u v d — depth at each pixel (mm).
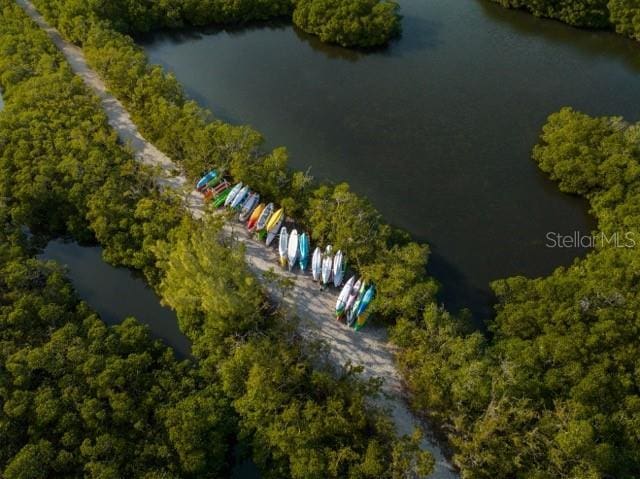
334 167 92938
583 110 104062
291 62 116438
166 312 73438
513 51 118625
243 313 63812
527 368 61188
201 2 121875
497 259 79812
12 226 78688
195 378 63094
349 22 115562
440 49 119188
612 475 53688
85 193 79000
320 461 53812
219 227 74000
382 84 110250
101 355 61812
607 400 58188
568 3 122188
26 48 104562
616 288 67188
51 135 86562
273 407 57656
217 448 56344
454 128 100250
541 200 87688
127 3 119188
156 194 81000
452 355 61469
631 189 81438
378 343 68000
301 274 75125
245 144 84625
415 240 82000
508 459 54125
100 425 57094
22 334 64938
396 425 60625
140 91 94750
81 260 79250
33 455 53781
